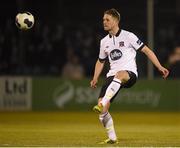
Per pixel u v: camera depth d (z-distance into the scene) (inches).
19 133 1510.8
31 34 3275.1
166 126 1948.8
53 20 3356.3
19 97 2844.5
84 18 3403.1
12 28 3255.4
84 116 2508.6
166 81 2903.5
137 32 3225.9
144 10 3302.2
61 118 2389.3
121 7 3395.7
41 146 1117.1
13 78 2834.6
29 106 2851.9
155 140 1284.4
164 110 2896.2
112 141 1184.8
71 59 3063.5
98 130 1668.3
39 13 3356.3
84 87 2847.0
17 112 2748.5
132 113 2714.1
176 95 2913.4
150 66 2888.8
